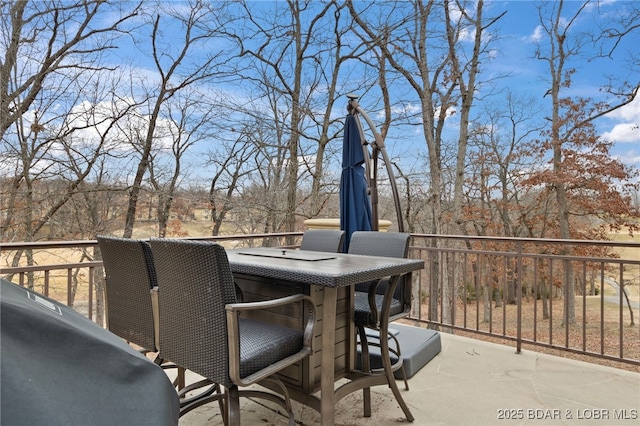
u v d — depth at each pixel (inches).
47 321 32.8
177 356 62.2
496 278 376.5
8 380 28.2
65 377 31.5
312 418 85.4
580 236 366.0
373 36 343.3
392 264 76.0
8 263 281.6
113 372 34.5
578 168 354.9
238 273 84.0
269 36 346.3
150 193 342.0
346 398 94.5
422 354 113.7
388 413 87.2
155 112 335.3
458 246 378.9
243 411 88.6
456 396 95.3
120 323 77.5
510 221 409.7
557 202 376.2
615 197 347.3
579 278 385.4
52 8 279.4
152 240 63.8
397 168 407.8
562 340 294.4
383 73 361.1
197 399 74.4
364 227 148.4
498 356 122.8
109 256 78.2
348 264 75.6
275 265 72.2
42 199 299.4
